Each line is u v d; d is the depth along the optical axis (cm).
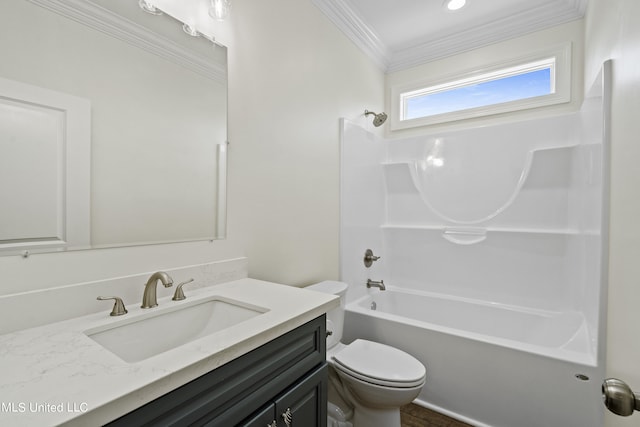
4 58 78
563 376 142
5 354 66
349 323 207
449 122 271
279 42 166
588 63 195
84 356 65
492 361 158
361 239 246
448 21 237
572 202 214
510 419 153
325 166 204
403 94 294
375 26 240
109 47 98
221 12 122
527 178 230
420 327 179
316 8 196
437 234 265
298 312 93
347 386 152
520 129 234
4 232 78
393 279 287
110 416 49
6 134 78
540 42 232
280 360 86
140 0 107
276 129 163
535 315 216
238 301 105
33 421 44
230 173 137
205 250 127
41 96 84
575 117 213
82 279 92
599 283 140
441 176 266
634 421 96
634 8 101
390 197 290
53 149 86
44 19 85
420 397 180
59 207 87
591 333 163
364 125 255
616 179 127
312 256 191
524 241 230
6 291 79
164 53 113
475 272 249
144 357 90
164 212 113
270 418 80
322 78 202
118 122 100
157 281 100
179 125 117
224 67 134
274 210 161
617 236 124
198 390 64
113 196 99
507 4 219
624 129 115
